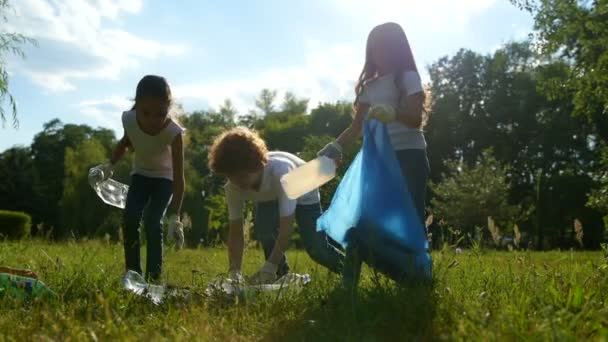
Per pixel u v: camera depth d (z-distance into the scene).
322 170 3.75
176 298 3.64
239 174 4.10
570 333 2.38
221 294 3.63
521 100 48.66
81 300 3.72
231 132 4.20
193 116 67.00
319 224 3.96
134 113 5.13
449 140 51.09
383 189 3.66
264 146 4.20
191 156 47.22
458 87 51.25
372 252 3.72
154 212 5.26
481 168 34.94
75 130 66.56
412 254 3.60
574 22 19.45
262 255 6.82
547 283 3.78
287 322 2.97
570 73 20.50
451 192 33.78
